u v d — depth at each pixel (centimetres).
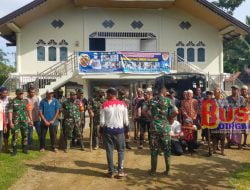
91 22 2520
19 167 1045
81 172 1016
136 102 1409
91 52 2200
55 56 2491
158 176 980
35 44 2475
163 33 2569
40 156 1184
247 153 1253
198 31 2586
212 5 2316
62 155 1204
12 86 2242
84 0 2355
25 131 1202
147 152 1258
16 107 1188
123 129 970
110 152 967
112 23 2538
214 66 2591
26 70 2466
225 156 1205
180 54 2580
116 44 2544
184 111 1255
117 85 2497
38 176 977
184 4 2434
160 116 968
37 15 2425
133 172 1019
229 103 1323
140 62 2225
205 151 1270
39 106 1262
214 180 953
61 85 2239
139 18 2558
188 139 1236
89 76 2200
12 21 2234
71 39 2505
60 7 2484
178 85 1714
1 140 1155
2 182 914
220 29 2555
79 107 1279
